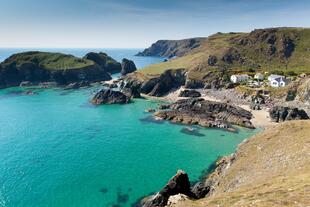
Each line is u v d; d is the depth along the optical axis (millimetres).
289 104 146500
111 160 87000
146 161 86312
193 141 104625
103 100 172625
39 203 62375
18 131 117625
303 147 45750
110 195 65938
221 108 139375
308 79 150125
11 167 81312
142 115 143875
